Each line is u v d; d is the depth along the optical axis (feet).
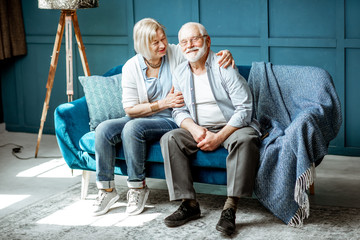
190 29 8.41
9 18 13.91
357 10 11.17
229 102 8.66
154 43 8.79
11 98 14.83
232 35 12.25
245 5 12.00
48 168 11.63
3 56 13.84
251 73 9.48
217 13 12.27
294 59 11.85
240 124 8.38
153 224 8.45
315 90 8.96
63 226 8.49
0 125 14.88
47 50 14.14
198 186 10.21
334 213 8.55
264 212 8.73
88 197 9.79
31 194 10.02
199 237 7.88
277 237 7.76
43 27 14.06
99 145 8.77
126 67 9.23
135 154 8.63
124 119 9.17
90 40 13.55
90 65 13.75
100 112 9.66
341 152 11.84
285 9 11.72
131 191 8.91
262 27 11.92
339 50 11.42
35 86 14.48
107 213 9.00
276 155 8.16
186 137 8.45
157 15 12.81
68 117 9.32
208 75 8.57
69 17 11.76
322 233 7.82
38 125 14.69
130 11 13.01
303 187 7.93
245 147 8.07
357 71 11.41
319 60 11.65
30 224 8.61
